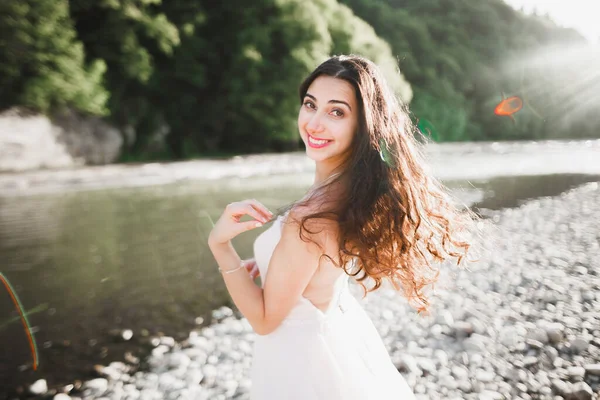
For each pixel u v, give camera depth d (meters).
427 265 1.67
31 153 18.02
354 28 32.09
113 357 3.64
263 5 28.95
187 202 10.94
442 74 51.16
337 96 1.45
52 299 4.88
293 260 1.38
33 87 19.16
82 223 8.53
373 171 1.44
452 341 3.62
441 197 1.71
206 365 3.43
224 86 28.58
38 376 3.33
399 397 1.65
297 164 20.59
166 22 25.11
